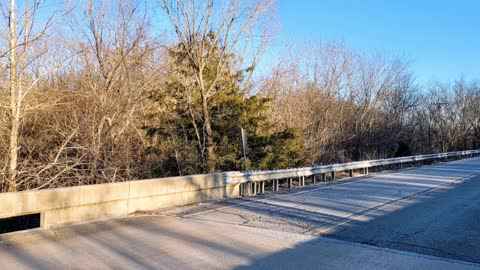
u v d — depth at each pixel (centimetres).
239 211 994
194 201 1137
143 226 812
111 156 1609
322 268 559
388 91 4134
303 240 712
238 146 1955
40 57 1306
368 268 559
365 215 945
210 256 613
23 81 1152
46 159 1347
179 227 808
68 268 552
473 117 6656
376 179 1873
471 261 594
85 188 855
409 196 1267
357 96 3928
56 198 805
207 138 1919
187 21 1881
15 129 1149
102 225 813
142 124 2016
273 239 717
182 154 1917
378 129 4025
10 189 1135
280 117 2559
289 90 2984
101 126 1559
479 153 5056
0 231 1180
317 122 3073
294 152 2125
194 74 1964
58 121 1448
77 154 1403
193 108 1988
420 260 597
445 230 793
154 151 1892
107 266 562
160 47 1991
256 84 2645
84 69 1688
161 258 601
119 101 1712
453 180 1802
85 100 1543
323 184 1677
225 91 2041
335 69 3534
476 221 882
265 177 1419
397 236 743
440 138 5891
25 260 583
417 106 5200
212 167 1869
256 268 559
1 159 1206
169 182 1059
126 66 1784
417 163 3297
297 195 1306
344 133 3481
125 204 942
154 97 1917
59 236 721
